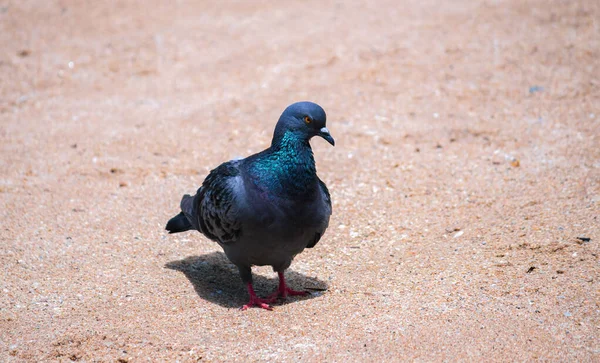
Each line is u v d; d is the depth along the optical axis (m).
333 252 8.43
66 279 7.70
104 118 12.55
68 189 10.05
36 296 7.33
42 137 11.84
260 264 7.25
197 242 8.76
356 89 13.07
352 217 9.23
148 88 13.73
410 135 11.46
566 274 7.38
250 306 7.23
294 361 6.08
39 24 16.73
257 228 6.77
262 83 13.56
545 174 9.93
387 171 10.43
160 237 8.79
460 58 13.93
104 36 16.06
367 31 15.42
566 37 14.39
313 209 6.86
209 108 12.73
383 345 6.23
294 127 6.71
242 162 7.21
